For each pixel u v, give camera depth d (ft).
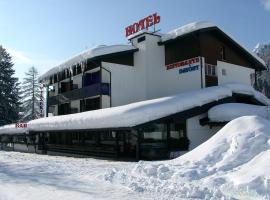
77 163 55.67
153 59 99.19
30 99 232.32
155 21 99.09
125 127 63.62
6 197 26.18
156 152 67.31
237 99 84.12
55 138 112.88
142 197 24.98
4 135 139.44
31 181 33.94
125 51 98.73
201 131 73.15
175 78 96.53
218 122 70.49
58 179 35.22
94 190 28.09
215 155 36.45
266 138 35.19
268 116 73.36
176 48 97.14
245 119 40.45
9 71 194.80
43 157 79.05
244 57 104.88
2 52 197.77
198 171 32.42
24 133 115.65
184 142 70.38
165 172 34.06
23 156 83.87
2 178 36.42
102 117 70.74
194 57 91.09
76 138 99.96
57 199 24.70
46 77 122.42
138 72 100.37
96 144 82.38
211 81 91.61
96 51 94.38
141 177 33.27
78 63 100.37
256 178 25.98
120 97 98.32
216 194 24.62
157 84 99.19
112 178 34.37
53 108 130.82
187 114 69.77
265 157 29.19
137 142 62.90
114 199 24.27
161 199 24.27
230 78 98.68
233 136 37.86
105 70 97.14
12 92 192.95
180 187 27.37
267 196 23.58
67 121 85.71
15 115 191.52
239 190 25.55
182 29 93.25
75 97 106.22
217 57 94.89
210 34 93.81
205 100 73.31
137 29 104.27
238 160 33.19
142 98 98.02
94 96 98.07
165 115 66.28
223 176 29.53
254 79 108.88
